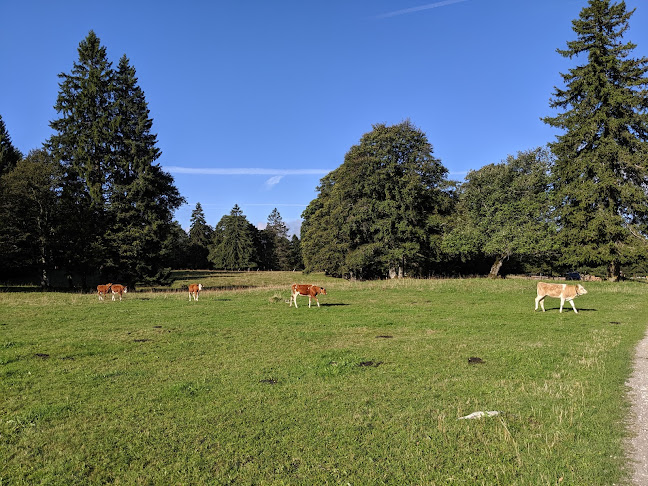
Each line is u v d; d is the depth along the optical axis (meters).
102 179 38.56
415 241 40.25
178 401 8.05
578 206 31.52
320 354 11.54
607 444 5.91
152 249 39.53
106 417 7.36
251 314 19.56
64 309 21.83
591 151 31.41
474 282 31.78
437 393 8.26
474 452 5.85
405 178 39.12
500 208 38.00
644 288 27.62
